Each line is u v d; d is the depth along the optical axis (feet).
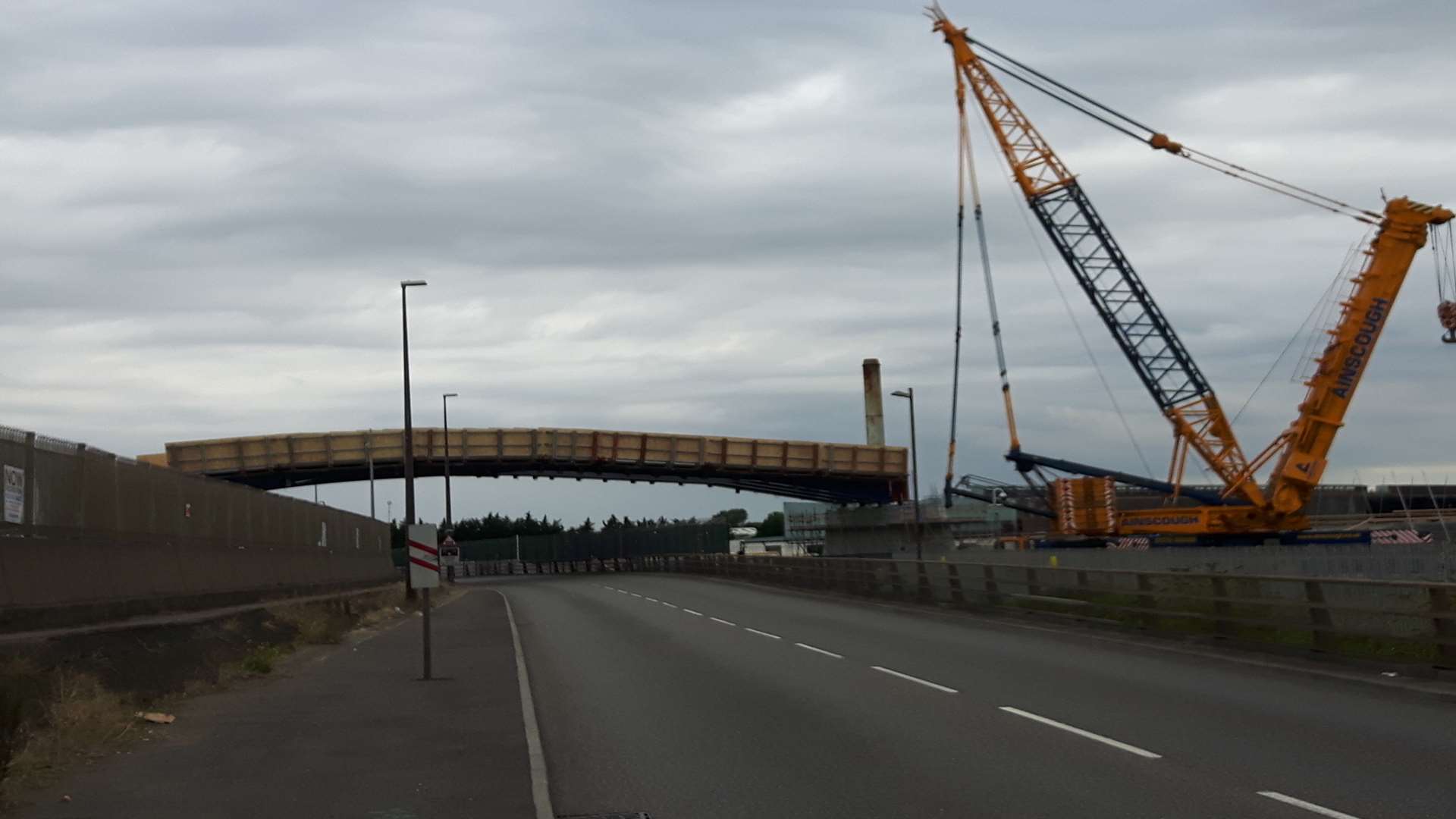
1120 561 141.90
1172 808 30.19
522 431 259.19
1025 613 99.09
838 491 297.53
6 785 33.71
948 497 256.11
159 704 50.75
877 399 300.40
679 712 50.49
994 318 227.40
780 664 69.67
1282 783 32.76
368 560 177.17
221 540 90.58
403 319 152.25
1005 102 223.30
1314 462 187.01
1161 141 206.18
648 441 266.16
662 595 170.40
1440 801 30.37
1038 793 32.37
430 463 257.96
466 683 61.72
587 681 63.52
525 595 186.80
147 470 73.05
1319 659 61.16
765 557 207.82
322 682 62.44
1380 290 184.44
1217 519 189.67
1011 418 223.10
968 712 48.01
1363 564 107.04
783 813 31.01
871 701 52.31
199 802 32.37
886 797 32.48
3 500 52.13
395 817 30.63
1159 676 58.90
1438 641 53.11
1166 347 216.95
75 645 49.03
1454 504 247.91
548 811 31.17
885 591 135.44
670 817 31.07
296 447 246.27
